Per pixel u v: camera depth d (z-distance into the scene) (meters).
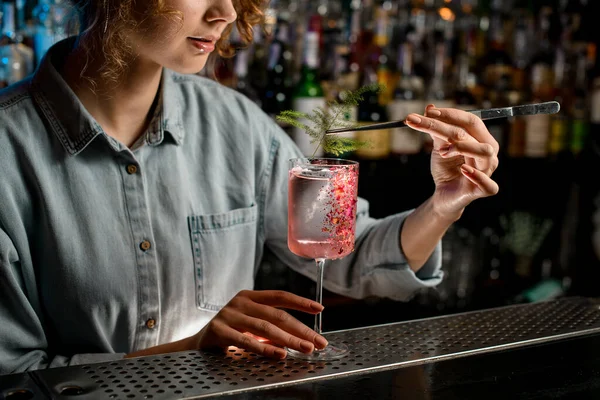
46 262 1.36
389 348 1.11
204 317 1.55
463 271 2.71
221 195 1.56
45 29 2.19
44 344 1.35
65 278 1.36
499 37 2.80
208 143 1.57
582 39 2.82
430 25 2.78
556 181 2.86
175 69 1.31
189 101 1.59
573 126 2.78
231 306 1.17
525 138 2.68
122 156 1.39
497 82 2.77
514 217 2.86
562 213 2.92
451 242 2.69
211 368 1.02
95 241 1.37
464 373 1.02
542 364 1.06
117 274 1.39
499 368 1.04
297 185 1.10
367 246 1.51
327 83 2.55
